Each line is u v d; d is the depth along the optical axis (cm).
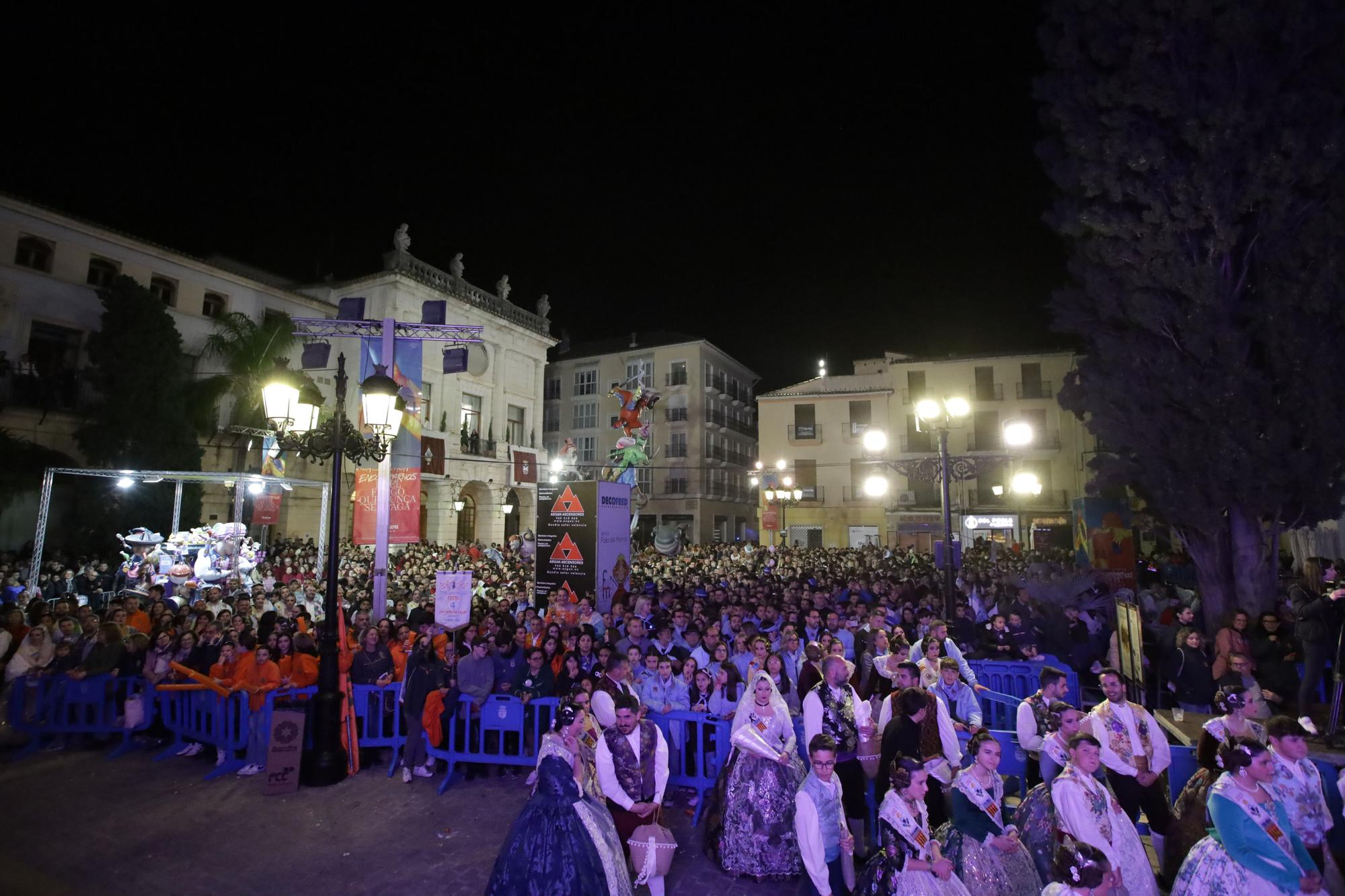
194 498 2208
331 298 3084
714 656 781
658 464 4747
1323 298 902
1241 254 1015
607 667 638
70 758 776
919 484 3688
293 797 662
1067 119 1084
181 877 515
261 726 724
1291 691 759
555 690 746
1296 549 1652
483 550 2600
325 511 1664
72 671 826
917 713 519
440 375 3231
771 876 504
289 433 802
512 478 3541
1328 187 933
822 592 1202
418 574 1605
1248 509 964
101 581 1574
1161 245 1011
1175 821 489
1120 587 1317
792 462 4156
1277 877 361
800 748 615
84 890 496
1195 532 1044
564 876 408
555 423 5112
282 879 510
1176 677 743
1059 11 1098
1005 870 407
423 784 694
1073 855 344
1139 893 410
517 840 423
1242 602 969
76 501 2061
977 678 849
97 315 2289
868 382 4228
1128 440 1062
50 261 2202
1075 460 3469
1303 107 922
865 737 553
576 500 1393
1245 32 945
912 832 397
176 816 621
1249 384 952
